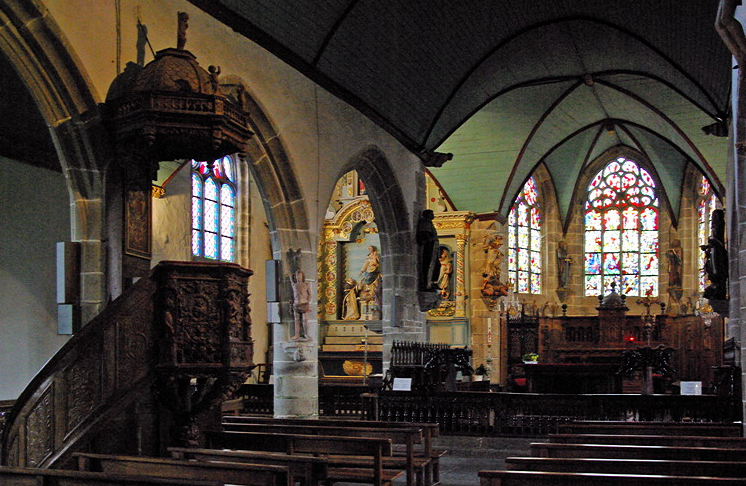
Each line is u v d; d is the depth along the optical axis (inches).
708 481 274.5
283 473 309.7
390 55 757.9
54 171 671.1
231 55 589.9
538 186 1405.0
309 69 681.0
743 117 525.3
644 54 887.7
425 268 923.4
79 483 279.9
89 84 454.9
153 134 438.0
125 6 490.3
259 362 1101.7
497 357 1192.2
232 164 1046.4
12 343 624.4
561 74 1016.9
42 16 431.8
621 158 1424.7
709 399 672.4
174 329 391.9
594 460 331.9
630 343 1275.8
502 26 835.4
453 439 721.6
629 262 1414.9
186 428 409.7
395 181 866.1
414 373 833.5
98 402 372.2
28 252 643.5
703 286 1325.0
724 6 422.0
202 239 973.8
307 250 681.6
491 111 1083.3
